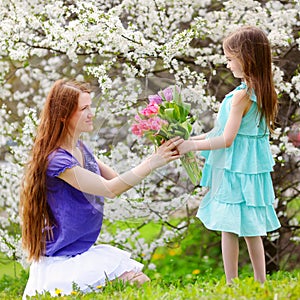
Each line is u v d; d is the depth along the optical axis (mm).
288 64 6203
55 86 4219
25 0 5797
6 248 6105
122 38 5242
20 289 6238
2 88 6512
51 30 5289
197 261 7473
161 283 4629
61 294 3990
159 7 5715
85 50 5695
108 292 3785
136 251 6332
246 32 4359
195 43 6555
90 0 5770
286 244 7020
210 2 6328
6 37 5496
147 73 5824
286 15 5707
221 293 3363
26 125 5719
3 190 6332
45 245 4172
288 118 6469
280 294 3213
